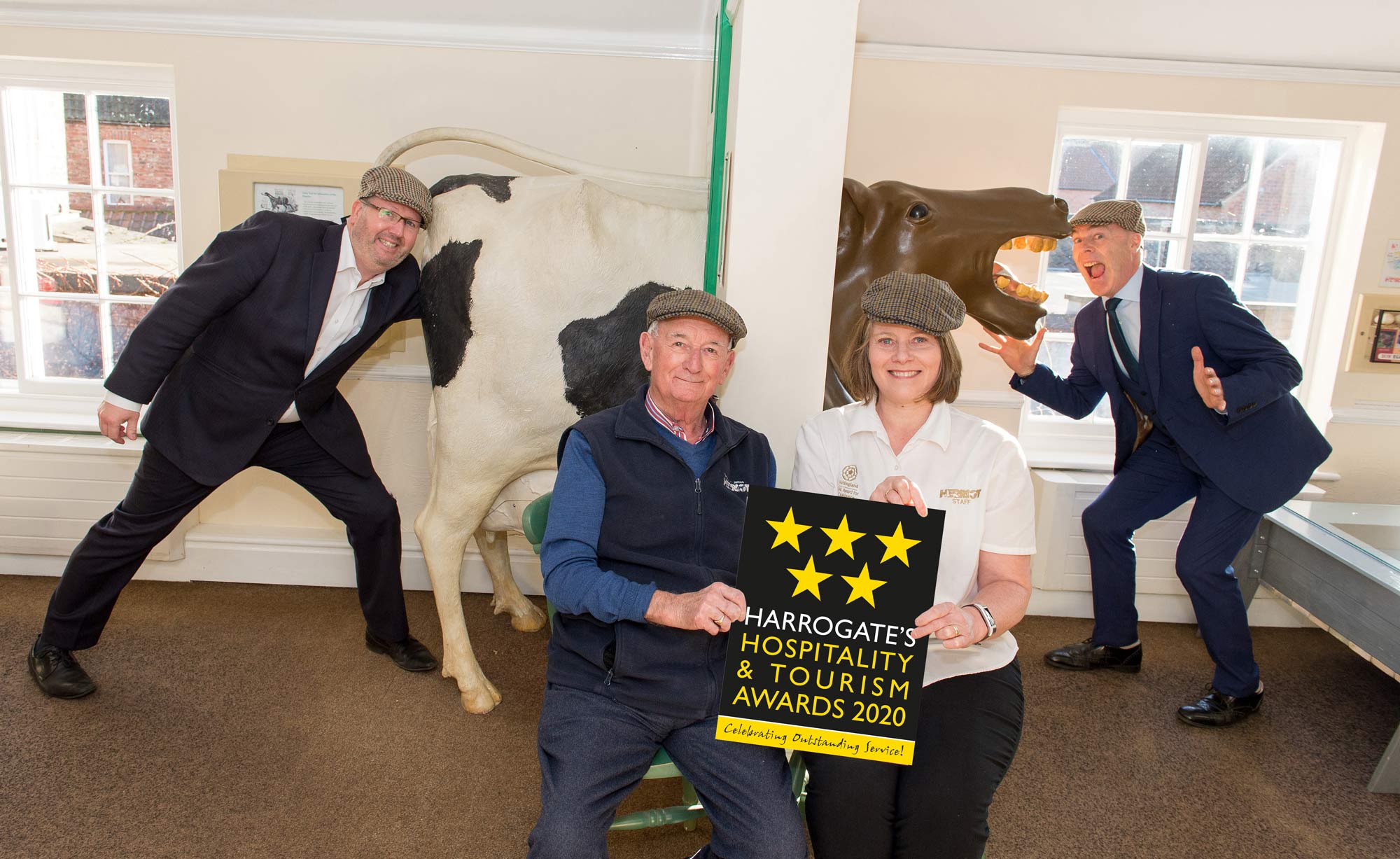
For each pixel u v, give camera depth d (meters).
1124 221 2.29
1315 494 3.00
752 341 1.82
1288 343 3.23
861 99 2.86
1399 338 3.07
